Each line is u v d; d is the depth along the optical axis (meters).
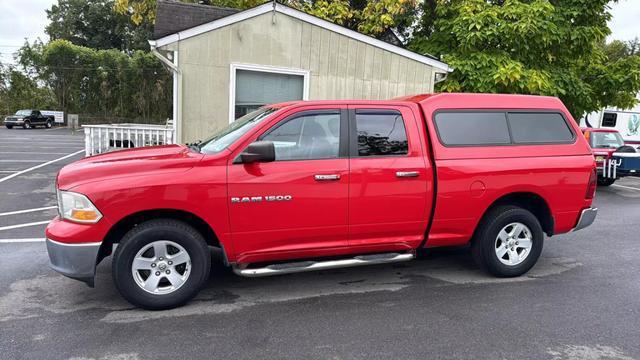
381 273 5.18
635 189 12.67
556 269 5.40
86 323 3.76
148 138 11.27
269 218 4.12
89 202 3.72
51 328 3.67
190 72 9.54
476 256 5.02
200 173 3.94
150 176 3.83
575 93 13.50
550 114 5.16
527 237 5.05
